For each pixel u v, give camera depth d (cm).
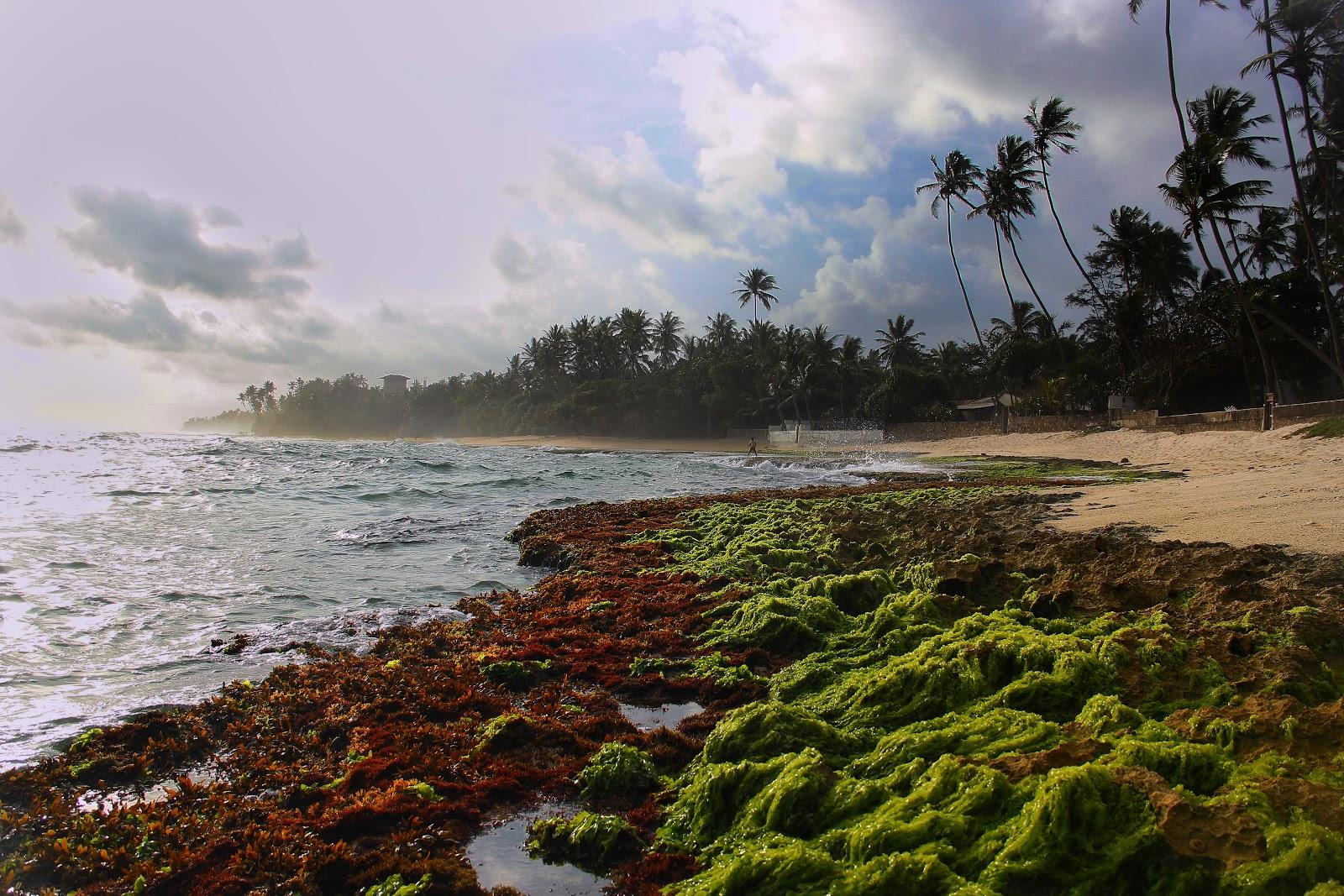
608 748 673
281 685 858
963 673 724
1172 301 5881
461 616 1194
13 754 689
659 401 11388
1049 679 682
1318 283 4856
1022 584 1034
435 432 19512
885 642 895
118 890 507
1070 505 1883
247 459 5409
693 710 829
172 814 589
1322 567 887
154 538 1873
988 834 473
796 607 1051
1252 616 746
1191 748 512
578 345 14012
